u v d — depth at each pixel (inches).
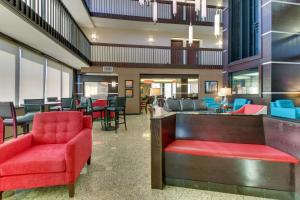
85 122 122.8
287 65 263.3
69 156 84.1
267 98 263.0
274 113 231.5
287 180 82.5
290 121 86.0
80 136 100.6
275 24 258.4
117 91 412.5
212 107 278.7
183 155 94.4
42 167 82.2
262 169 84.9
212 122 108.5
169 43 469.4
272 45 257.9
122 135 208.7
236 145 99.9
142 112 442.3
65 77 358.3
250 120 103.9
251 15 306.2
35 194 88.1
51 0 202.7
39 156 86.4
